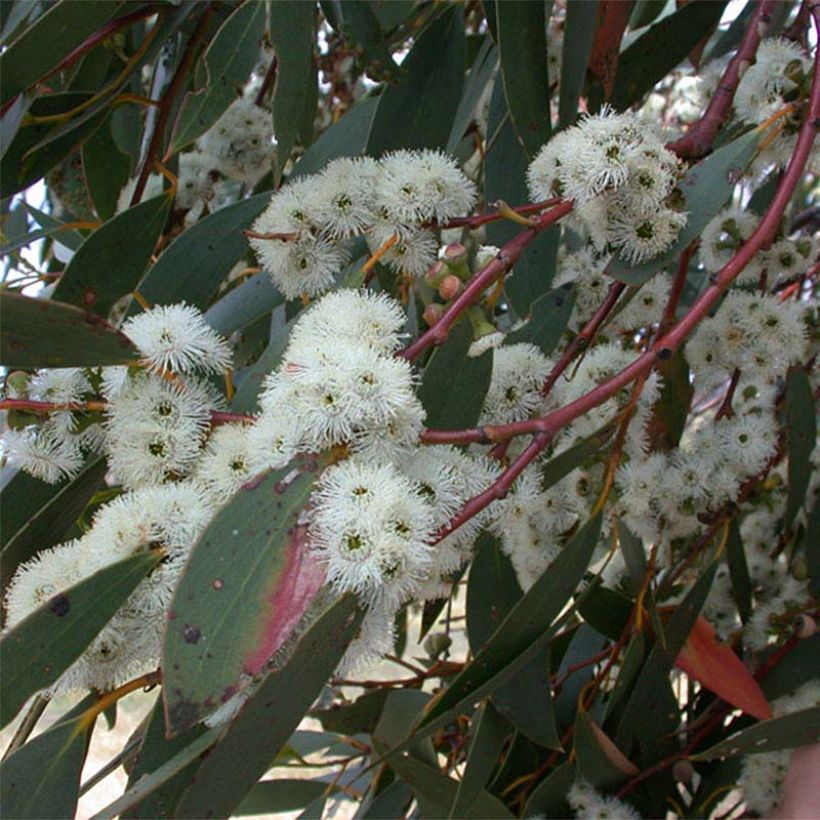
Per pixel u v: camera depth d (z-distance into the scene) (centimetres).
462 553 26
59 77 40
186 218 44
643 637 33
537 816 35
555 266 36
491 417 28
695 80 40
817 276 41
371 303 25
